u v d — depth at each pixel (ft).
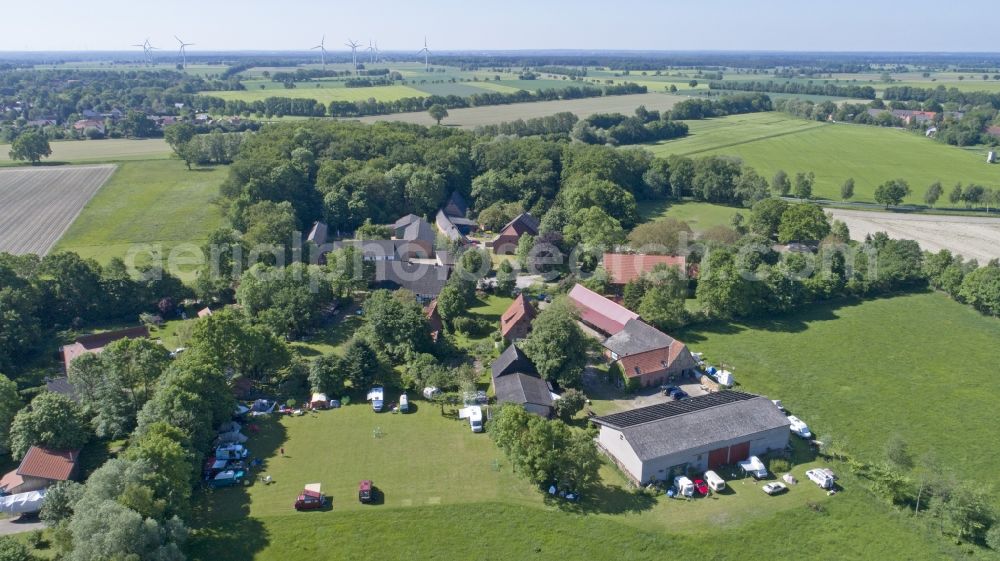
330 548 213.66
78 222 565.12
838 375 338.13
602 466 260.21
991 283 409.69
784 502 238.68
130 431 271.49
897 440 261.24
